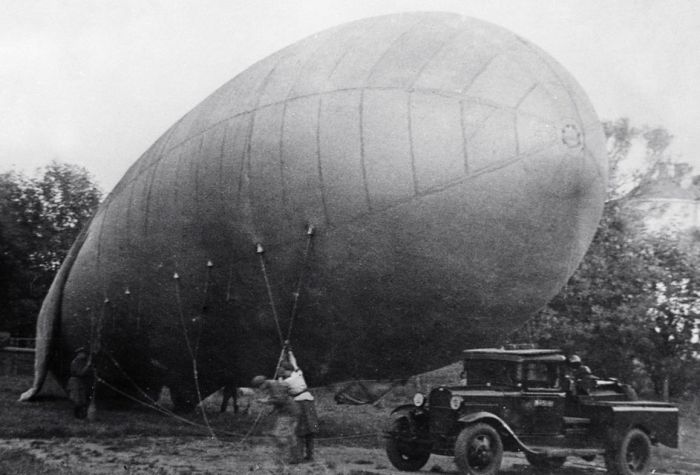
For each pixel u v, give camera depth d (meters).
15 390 23.75
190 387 16.86
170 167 14.30
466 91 10.72
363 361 13.29
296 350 13.45
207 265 13.52
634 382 20.31
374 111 11.02
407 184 10.82
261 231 12.33
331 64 11.95
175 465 10.52
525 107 10.60
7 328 37.97
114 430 14.51
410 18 12.30
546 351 11.34
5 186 39.84
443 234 10.96
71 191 41.59
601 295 19.56
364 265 11.56
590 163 10.94
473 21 11.97
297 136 11.65
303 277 12.20
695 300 19.95
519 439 10.59
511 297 11.91
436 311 11.89
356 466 11.09
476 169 10.59
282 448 11.06
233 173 12.59
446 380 20.30
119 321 16.67
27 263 39.25
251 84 13.30
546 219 10.98
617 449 10.81
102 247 16.61
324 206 11.46
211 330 14.53
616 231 20.44
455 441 10.30
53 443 12.77
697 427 18.36
